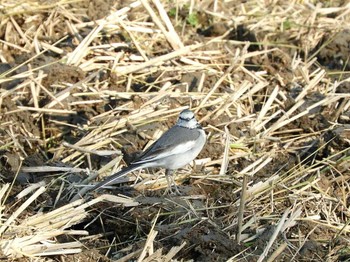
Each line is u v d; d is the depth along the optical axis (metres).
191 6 16.22
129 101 13.65
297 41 15.94
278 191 11.61
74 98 13.66
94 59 14.49
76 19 15.50
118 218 10.92
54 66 14.10
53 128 13.22
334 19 16.48
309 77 14.77
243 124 13.39
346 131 12.89
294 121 13.45
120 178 11.85
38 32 15.20
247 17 16.42
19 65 13.73
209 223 10.86
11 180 11.81
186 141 11.49
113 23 15.05
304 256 10.44
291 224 10.89
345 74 14.91
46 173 12.05
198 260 10.32
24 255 10.07
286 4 16.94
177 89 13.95
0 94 13.49
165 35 14.88
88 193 11.34
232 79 14.45
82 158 12.46
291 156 12.76
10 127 13.02
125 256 10.09
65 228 10.66
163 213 11.02
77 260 10.22
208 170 12.28
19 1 15.59
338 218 11.31
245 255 10.34
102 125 12.98
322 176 11.98
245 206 11.29
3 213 10.88
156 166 11.45
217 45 15.46
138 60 14.65
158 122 13.13
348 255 10.48
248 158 12.59
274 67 14.99
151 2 16.05
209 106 13.62
